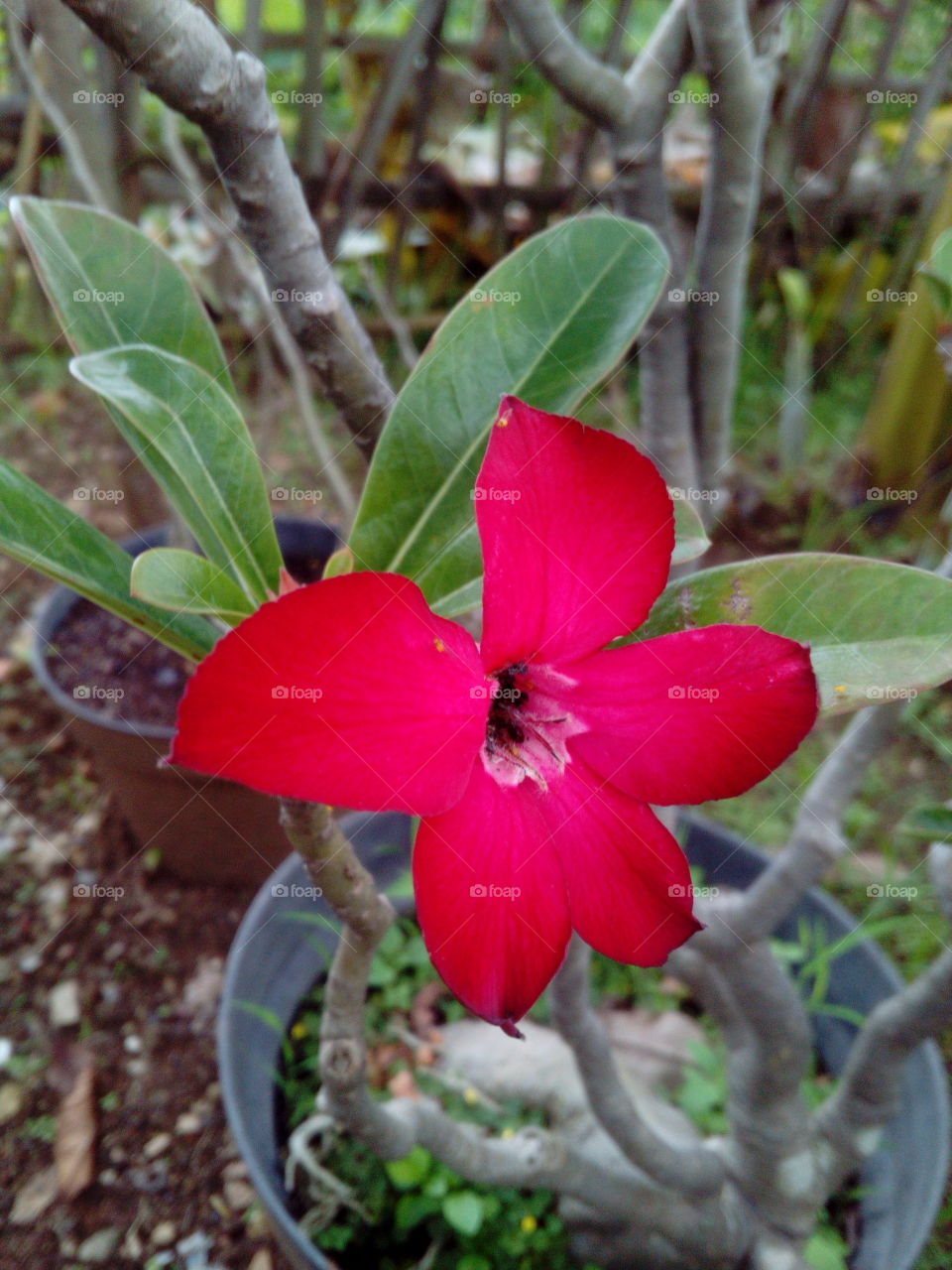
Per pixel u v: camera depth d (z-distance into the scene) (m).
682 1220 0.27
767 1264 0.26
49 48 0.41
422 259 0.64
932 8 0.64
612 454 0.11
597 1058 0.24
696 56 0.21
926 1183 0.26
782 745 0.12
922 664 0.14
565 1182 0.27
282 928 0.31
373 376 0.16
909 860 0.42
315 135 0.56
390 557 0.15
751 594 0.15
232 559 0.14
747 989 0.23
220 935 0.39
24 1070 0.35
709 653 0.12
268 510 0.15
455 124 0.59
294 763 0.10
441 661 0.10
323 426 0.56
